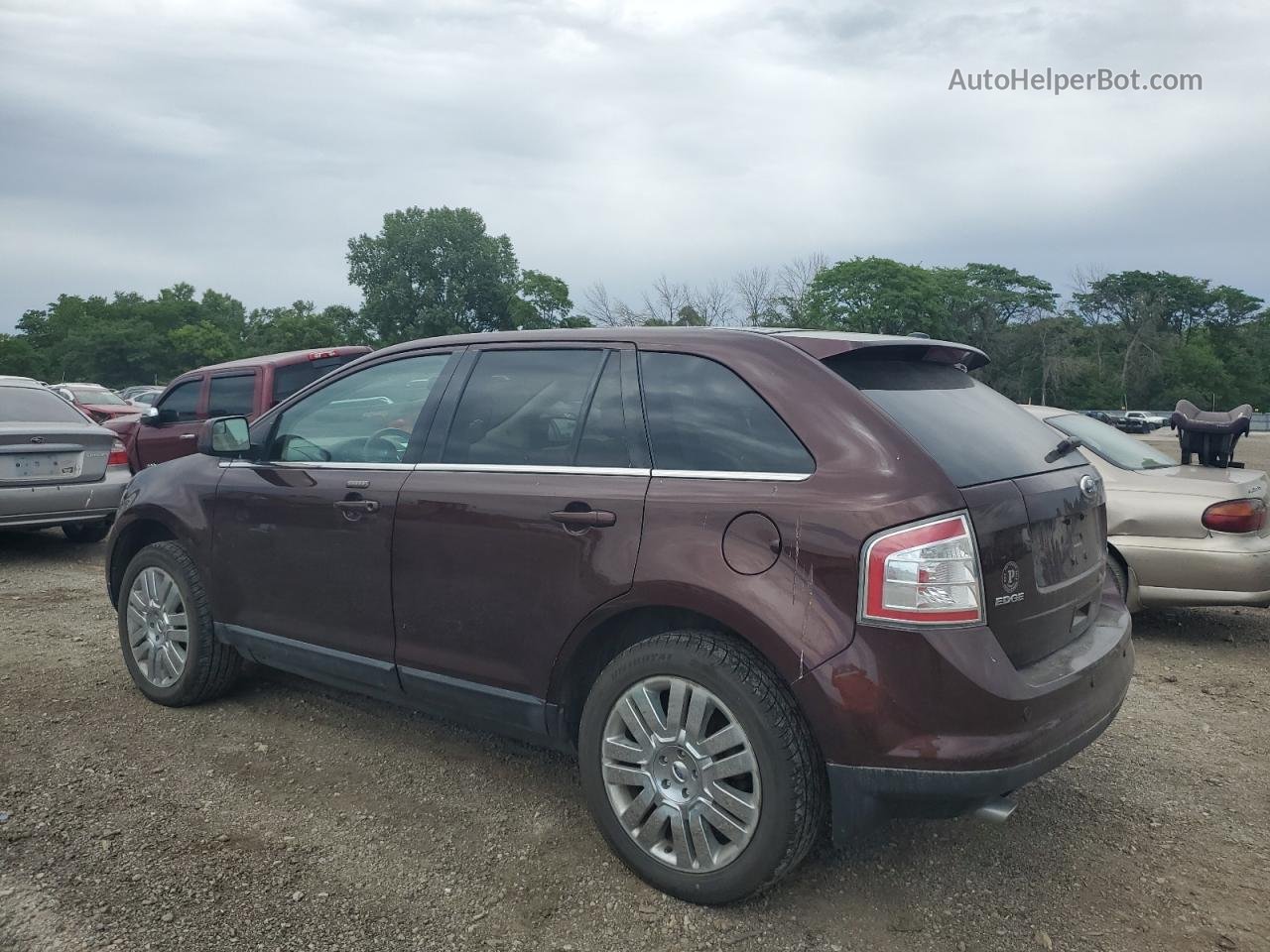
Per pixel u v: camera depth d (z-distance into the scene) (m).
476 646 3.41
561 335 3.54
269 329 120.19
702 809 2.85
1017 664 2.81
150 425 10.34
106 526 9.36
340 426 4.02
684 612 3.01
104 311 127.62
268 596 4.10
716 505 2.90
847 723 2.62
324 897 2.92
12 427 7.99
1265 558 5.57
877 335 3.34
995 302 83.38
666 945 2.72
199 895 2.91
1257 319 108.56
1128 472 5.97
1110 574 3.63
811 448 2.84
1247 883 3.13
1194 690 5.12
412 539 3.57
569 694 3.27
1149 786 3.87
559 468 3.28
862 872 3.15
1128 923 2.88
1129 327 95.38
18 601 6.74
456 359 3.77
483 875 3.08
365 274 84.69
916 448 2.74
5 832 3.27
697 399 3.11
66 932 2.70
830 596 2.68
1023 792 3.79
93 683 4.89
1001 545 2.74
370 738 4.21
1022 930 2.83
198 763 3.91
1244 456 29.61
